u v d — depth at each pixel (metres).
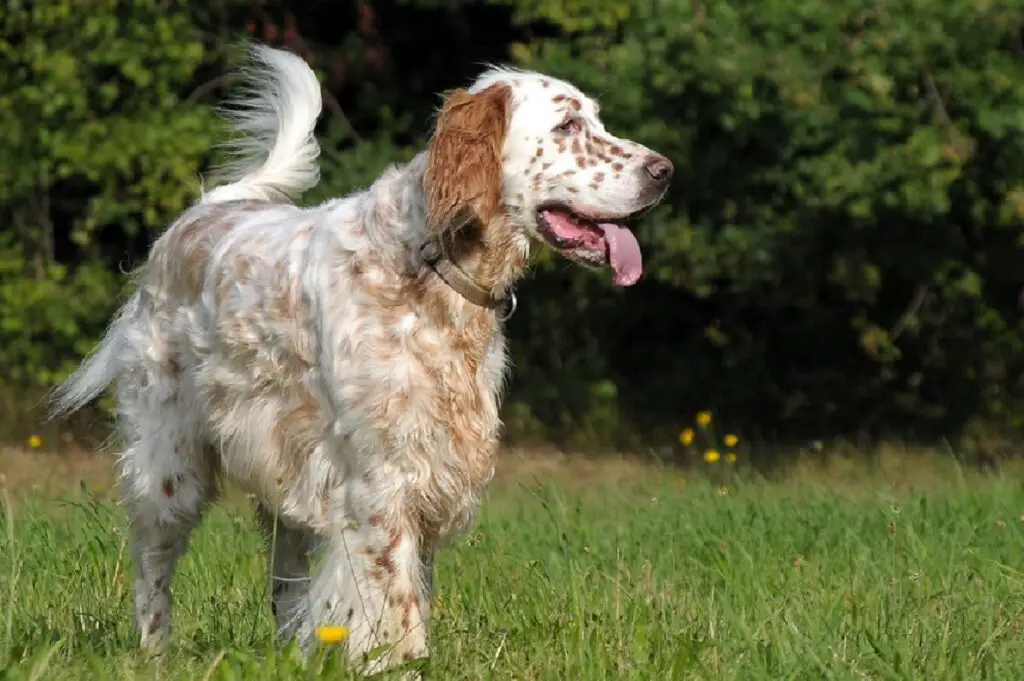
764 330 19.70
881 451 18.23
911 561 9.22
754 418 19.94
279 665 6.52
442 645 7.40
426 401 7.06
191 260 7.98
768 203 17.22
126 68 17.48
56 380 17.92
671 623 7.80
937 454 18.03
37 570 8.88
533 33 19.86
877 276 16.81
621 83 16.38
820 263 17.42
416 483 7.11
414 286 7.09
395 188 7.26
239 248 7.73
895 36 15.27
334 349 7.14
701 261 16.94
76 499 13.33
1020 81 15.27
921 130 15.25
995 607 8.03
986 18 15.33
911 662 6.99
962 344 18.80
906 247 16.77
